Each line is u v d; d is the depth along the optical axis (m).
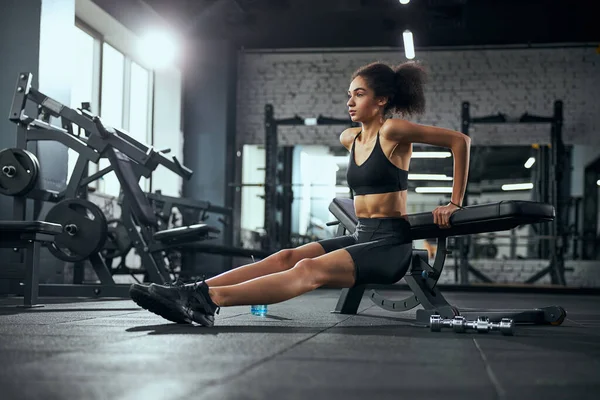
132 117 8.40
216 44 9.21
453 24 7.99
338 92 9.55
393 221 2.58
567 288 7.86
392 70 2.68
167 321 2.64
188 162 9.12
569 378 1.34
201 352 1.68
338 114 9.52
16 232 3.54
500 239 9.09
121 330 2.24
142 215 4.65
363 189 2.61
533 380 1.32
